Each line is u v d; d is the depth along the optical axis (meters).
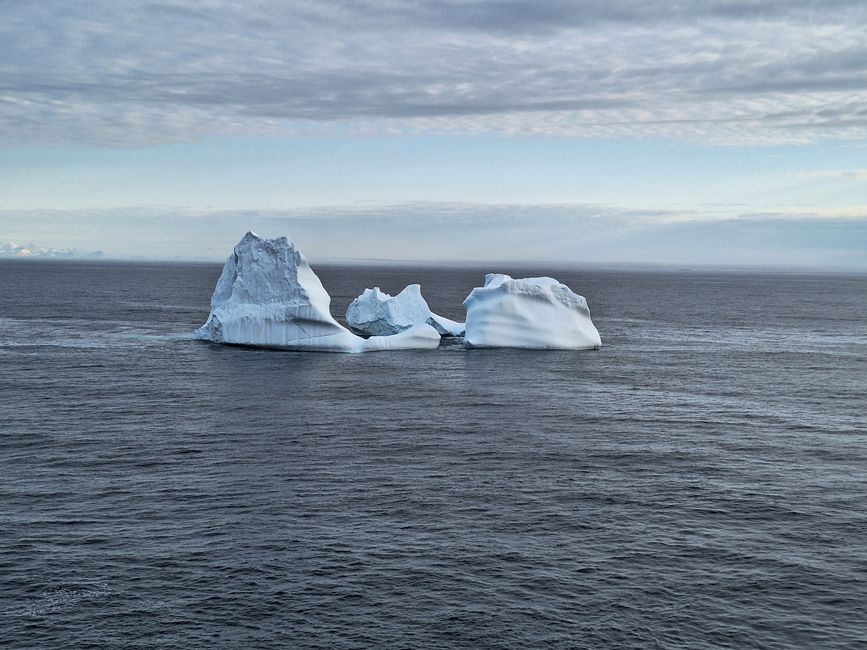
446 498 31.20
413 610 22.20
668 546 26.66
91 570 24.36
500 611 22.19
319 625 21.39
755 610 22.39
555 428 43.50
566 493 31.95
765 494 32.12
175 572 24.30
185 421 44.25
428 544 26.61
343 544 26.53
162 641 20.55
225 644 20.45
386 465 35.78
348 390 54.31
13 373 59.00
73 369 61.28
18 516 28.62
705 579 24.23
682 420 45.91
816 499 31.58
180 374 59.91
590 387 56.66
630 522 28.81
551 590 23.42
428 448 38.88
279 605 22.39
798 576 24.53
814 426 44.69
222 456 37.06
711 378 61.41
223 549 26.02
